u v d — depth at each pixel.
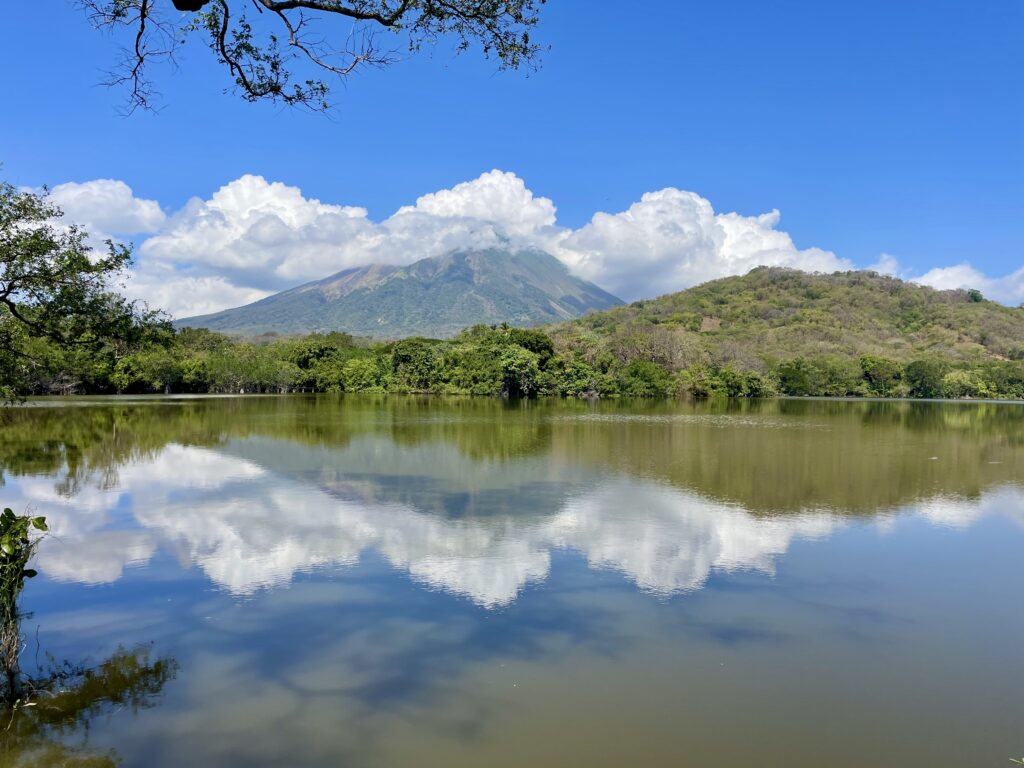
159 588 13.30
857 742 8.28
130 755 7.94
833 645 10.99
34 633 11.22
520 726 8.55
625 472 27.47
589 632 11.36
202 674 9.84
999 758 7.98
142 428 43.78
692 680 9.77
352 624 11.61
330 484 24.03
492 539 16.95
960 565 15.29
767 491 23.66
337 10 9.97
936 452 35.44
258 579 13.88
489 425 48.72
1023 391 123.19
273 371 110.88
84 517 18.88
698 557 15.68
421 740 8.23
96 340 17.00
